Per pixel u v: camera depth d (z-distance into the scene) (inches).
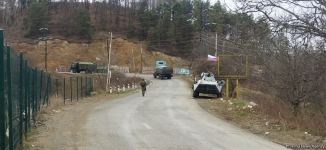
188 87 2711.6
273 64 913.5
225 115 956.6
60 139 588.1
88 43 4955.7
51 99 1302.9
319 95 892.0
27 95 647.1
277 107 889.5
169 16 5329.7
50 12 5600.4
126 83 2763.3
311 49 676.1
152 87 2696.9
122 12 5959.6
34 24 4921.3
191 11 5231.3
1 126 366.9
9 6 5310.0
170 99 1551.4
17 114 503.5
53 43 4773.6
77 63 3582.7
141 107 1167.6
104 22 5620.1
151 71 4761.3
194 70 3299.7
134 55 5044.3
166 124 772.0
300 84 883.4
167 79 3604.8
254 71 1291.8
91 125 749.3
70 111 1035.3
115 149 511.8
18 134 506.6
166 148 522.3
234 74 1713.8
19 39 4749.0
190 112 1029.2
